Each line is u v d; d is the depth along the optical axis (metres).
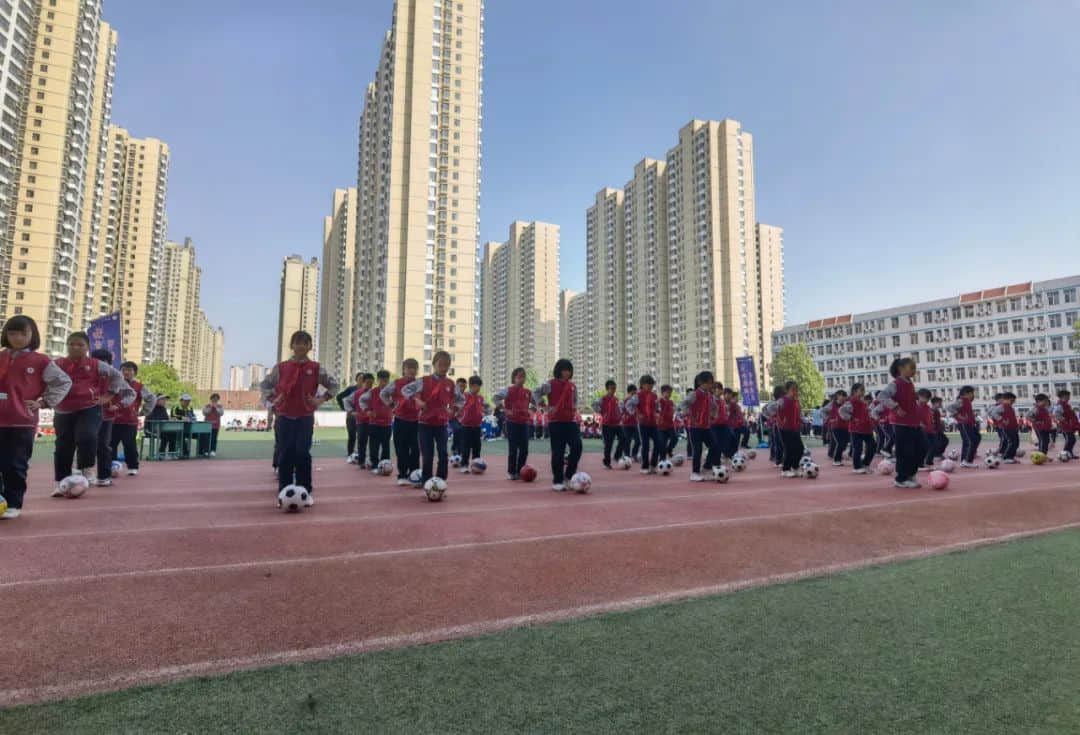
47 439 25.05
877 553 5.51
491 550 5.25
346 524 6.20
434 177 89.06
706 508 7.56
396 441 9.98
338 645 3.23
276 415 7.36
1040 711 2.57
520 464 11.13
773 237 130.25
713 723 2.45
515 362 164.75
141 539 5.40
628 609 3.88
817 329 100.44
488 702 2.62
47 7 76.81
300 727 2.39
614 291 135.25
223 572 4.45
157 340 140.88
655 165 121.00
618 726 2.42
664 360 116.94
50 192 76.38
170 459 15.52
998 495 8.66
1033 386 72.94
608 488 9.80
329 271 130.75
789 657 3.13
